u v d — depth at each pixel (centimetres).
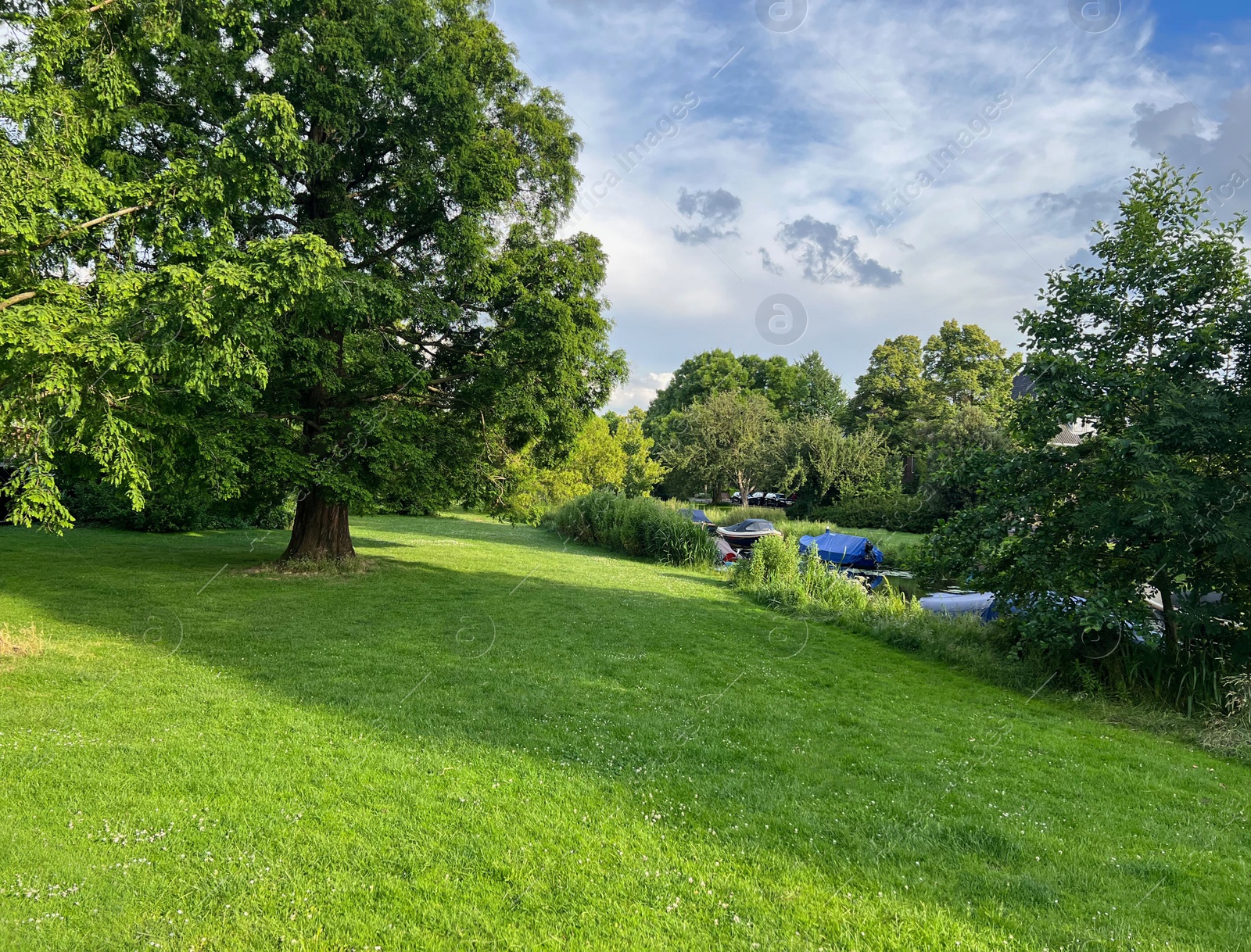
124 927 283
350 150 1177
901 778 498
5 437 562
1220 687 718
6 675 601
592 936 294
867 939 303
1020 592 854
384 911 304
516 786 439
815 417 4088
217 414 1018
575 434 1391
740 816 418
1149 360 800
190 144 996
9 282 627
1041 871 374
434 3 1305
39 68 666
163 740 475
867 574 1959
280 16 1102
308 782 426
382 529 2577
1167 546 723
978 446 954
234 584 1152
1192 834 430
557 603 1180
